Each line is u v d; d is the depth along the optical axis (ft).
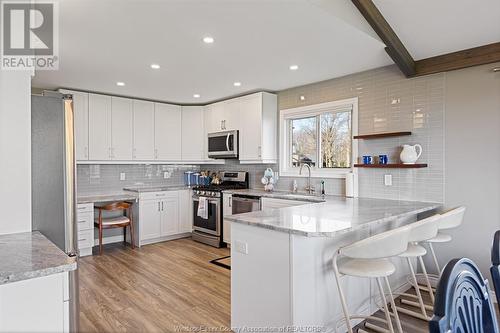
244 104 16.02
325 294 7.39
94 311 8.83
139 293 10.03
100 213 14.48
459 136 10.06
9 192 5.70
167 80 13.30
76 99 14.79
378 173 12.00
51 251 4.72
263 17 7.66
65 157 7.09
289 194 13.84
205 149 18.70
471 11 8.12
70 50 9.65
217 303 9.35
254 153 15.55
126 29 8.20
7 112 5.66
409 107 11.13
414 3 8.13
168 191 16.97
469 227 9.91
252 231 7.41
